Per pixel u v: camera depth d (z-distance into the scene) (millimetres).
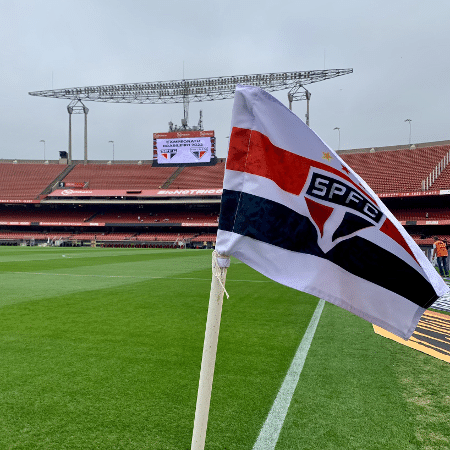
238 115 1665
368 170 44281
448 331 5902
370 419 2904
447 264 15125
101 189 50438
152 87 47438
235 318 6664
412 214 39406
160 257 24422
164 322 6223
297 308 7664
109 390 3416
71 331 5602
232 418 2893
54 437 2602
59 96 50375
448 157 41844
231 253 1615
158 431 2688
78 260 20844
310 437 2625
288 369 4020
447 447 2506
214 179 50406
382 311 1644
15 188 51656
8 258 21984
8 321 6246
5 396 3277
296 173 1652
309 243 1662
